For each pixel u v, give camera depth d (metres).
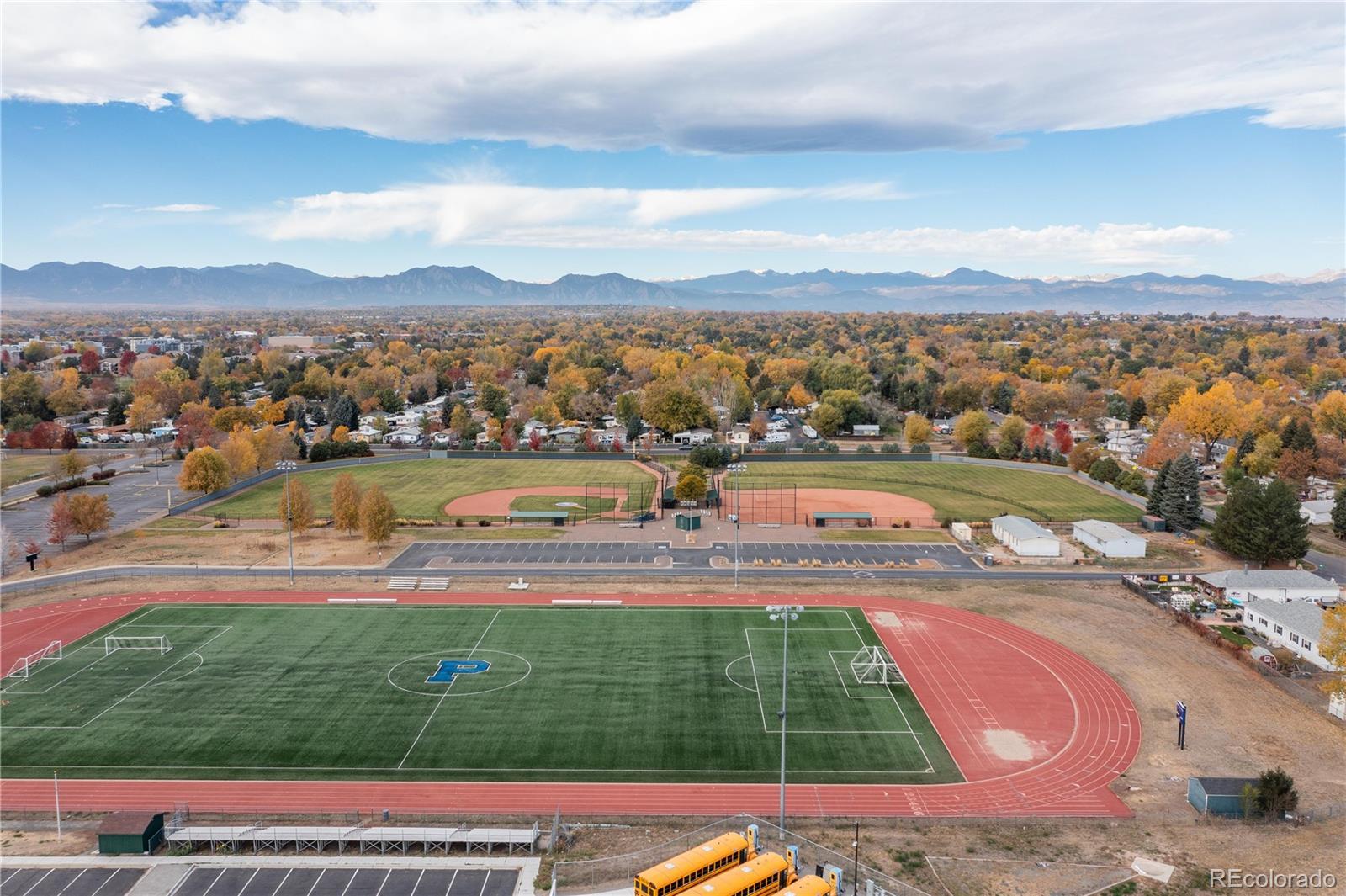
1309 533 144.50
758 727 76.31
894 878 55.47
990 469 191.88
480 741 73.56
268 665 88.56
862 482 179.25
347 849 59.03
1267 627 96.19
